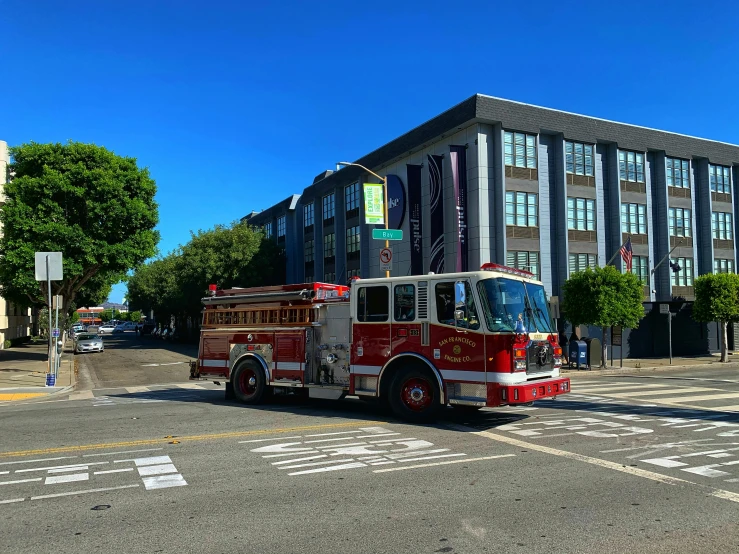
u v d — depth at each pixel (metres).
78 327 86.06
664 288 34.31
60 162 27.59
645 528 4.68
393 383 9.82
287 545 4.39
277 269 49.22
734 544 4.35
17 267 26.23
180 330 58.94
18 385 18.16
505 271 9.57
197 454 7.44
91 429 9.41
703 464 6.79
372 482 6.07
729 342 35.50
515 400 8.62
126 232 29.38
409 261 32.88
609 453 7.37
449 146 29.36
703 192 37.00
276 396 12.78
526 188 29.86
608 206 33.22
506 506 5.26
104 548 4.38
